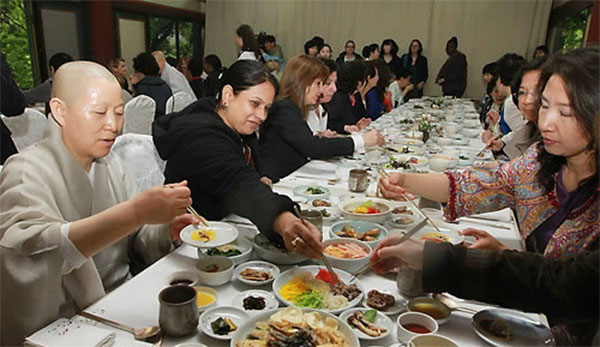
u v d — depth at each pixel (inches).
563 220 45.9
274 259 49.8
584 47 39.0
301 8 350.9
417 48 315.3
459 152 106.7
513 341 37.3
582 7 240.5
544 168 48.7
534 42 312.3
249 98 61.6
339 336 35.2
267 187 55.8
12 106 104.6
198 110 64.9
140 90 170.7
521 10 309.4
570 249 43.8
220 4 360.5
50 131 47.0
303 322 36.1
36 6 185.6
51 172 45.9
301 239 46.9
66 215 47.0
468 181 59.2
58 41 198.2
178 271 46.8
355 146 98.7
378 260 43.9
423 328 39.0
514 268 34.4
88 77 45.3
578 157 42.3
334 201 73.8
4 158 101.9
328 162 102.1
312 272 47.8
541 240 48.9
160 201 39.6
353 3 340.8
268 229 50.3
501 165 58.2
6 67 101.7
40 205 42.7
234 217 63.5
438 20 327.3
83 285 44.9
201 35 369.1
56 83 45.7
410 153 112.7
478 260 35.7
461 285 36.0
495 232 61.1
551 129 39.2
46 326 38.8
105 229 40.0
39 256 40.5
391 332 38.6
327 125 149.1
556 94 38.4
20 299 41.5
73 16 207.0
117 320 38.8
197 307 38.1
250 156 75.9
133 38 266.5
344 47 350.6
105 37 232.7
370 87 172.4
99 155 47.6
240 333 35.6
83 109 45.1
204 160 58.0
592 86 36.5
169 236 55.1
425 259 37.4
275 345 34.2
